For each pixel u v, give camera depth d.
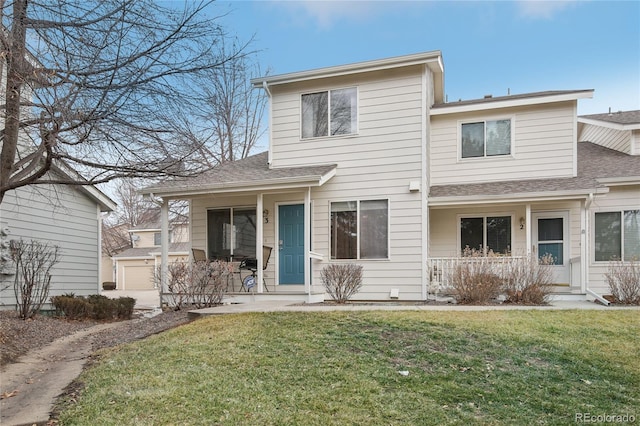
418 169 10.73
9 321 8.73
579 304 9.10
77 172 6.62
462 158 12.33
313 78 11.51
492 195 10.64
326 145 11.52
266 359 5.13
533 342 5.80
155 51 6.00
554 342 5.81
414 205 10.70
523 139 11.92
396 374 4.69
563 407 4.06
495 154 12.09
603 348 5.61
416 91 10.89
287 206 11.59
